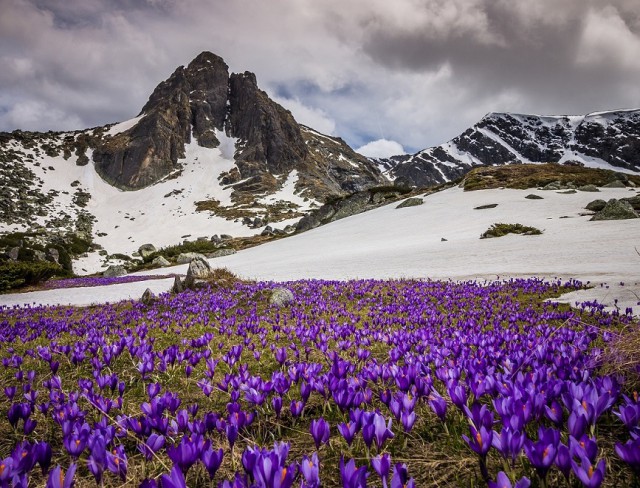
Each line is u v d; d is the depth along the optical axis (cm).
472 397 321
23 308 1728
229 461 263
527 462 227
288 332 814
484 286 1553
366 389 322
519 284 1498
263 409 356
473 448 197
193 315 1139
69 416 306
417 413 321
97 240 14838
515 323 813
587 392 246
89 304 1872
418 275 2208
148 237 15400
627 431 263
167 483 157
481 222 5516
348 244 5403
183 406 407
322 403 380
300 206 19500
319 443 220
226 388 388
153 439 232
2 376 557
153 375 518
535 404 245
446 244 3875
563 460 168
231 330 858
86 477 258
